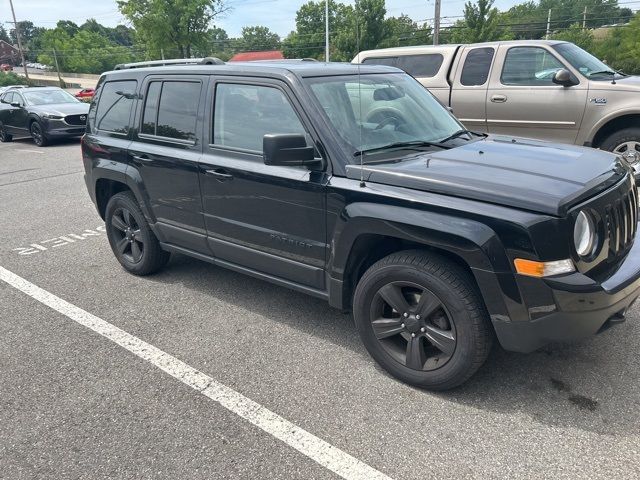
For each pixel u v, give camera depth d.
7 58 111.62
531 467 2.44
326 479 2.42
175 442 2.70
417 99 4.00
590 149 3.48
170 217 4.28
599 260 2.69
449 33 29.03
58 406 3.03
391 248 3.18
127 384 3.22
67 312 4.23
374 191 2.91
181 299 4.41
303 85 3.35
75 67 81.69
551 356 3.31
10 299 4.52
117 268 5.19
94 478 2.48
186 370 3.35
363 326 3.19
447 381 2.90
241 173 3.55
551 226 2.47
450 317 2.79
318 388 3.11
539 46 7.01
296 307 4.19
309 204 3.23
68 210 7.63
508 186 2.64
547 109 6.93
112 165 4.66
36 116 14.69
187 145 3.98
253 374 3.28
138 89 4.47
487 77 7.39
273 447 2.64
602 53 38.66
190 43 43.47
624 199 2.92
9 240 6.25
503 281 2.56
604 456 2.48
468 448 2.57
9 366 3.46
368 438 2.67
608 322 2.75
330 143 3.16
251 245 3.71
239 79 3.65
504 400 2.92
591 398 2.91
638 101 6.32
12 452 2.67
